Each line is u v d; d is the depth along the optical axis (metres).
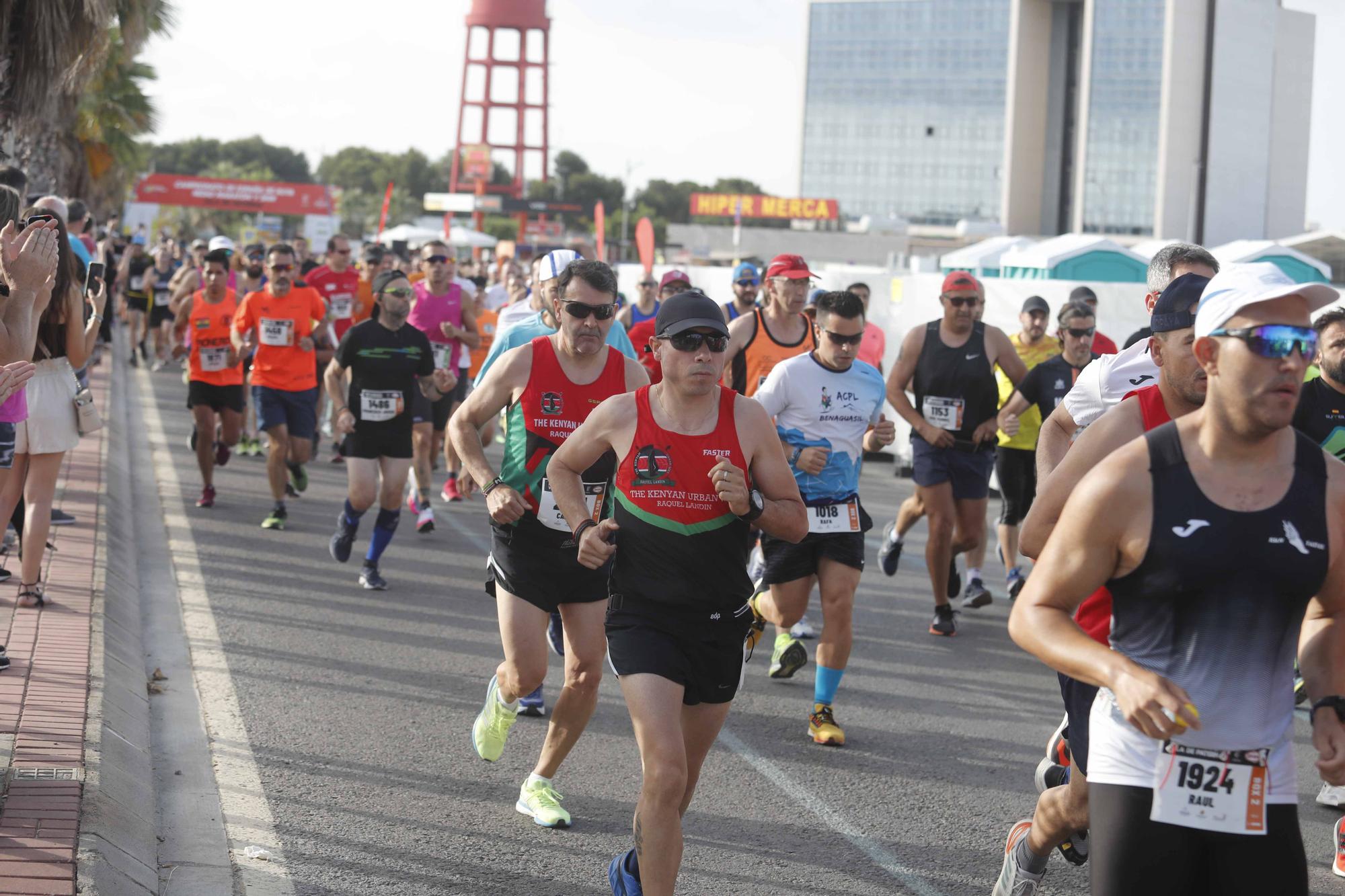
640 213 119.19
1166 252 4.50
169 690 6.29
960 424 7.93
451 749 5.65
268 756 5.44
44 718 5.15
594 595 4.80
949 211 134.25
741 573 3.93
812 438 5.99
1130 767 2.81
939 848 4.79
